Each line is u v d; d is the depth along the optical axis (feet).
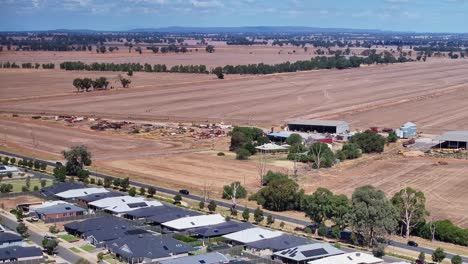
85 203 497.05
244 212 463.01
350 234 440.45
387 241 422.00
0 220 441.27
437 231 431.02
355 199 419.33
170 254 376.48
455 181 572.51
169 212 461.78
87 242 405.80
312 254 373.61
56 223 449.06
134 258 367.25
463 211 480.64
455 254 395.14
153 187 557.33
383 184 563.89
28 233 421.59
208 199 523.70
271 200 499.92
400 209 432.66
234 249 391.45
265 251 390.42
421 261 371.76
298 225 456.45
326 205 438.40
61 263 364.38
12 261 360.28
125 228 419.33
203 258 362.33
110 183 555.28
